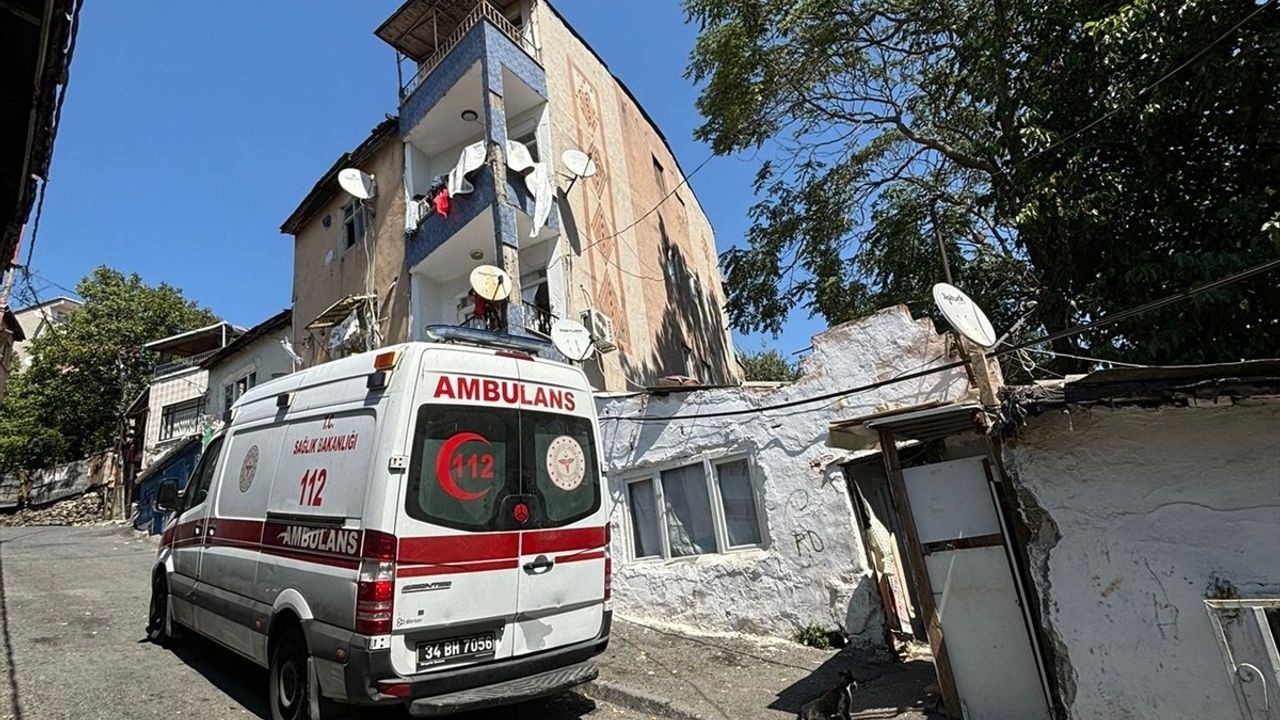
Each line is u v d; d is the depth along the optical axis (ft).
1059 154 24.54
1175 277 21.34
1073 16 24.18
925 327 21.22
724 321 75.87
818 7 38.45
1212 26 20.36
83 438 93.86
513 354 17.17
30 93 12.54
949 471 15.20
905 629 20.68
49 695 17.19
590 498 17.46
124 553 48.42
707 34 44.27
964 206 41.47
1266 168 21.45
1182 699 11.52
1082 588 12.66
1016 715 13.84
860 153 46.85
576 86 46.91
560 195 40.73
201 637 23.90
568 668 15.65
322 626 14.03
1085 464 12.89
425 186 45.96
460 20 45.42
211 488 20.95
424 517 13.93
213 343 85.51
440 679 13.25
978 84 31.37
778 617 22.85
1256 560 11.25
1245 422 11.51
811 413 23.18
